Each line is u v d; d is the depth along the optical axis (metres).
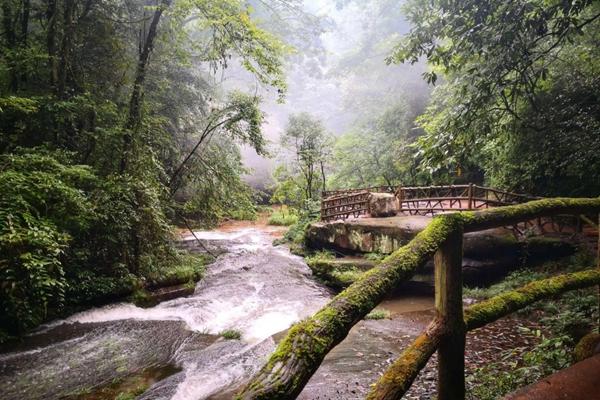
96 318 6.52
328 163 18.56
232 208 11.28
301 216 15.32
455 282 1.51
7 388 4.38
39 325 5.98
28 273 4.07
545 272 6.88
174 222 12.43
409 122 17.14
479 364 4.20
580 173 7.58
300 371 0.79
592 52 7.69
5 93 6.39
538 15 5.23
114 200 7.14
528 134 8.76
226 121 9.48
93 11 8.16
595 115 7.61
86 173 5.93
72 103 6.59
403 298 7.73
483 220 1.62
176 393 4.29
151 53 9.36
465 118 5.83
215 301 7.69
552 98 8.52
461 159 6.15
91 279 6.95
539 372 2.88
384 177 16.33
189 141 12.54
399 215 10.34
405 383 1.21
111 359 5.17
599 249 2.51
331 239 10.38
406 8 7.45
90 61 8.41
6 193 4.39
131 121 7.92
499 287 6.88
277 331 6.25
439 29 6.06
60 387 4.43
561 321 4.43
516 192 9.62
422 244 1.33
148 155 8.05
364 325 6.24
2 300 4.50
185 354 5.36
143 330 6.22
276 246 13.47
